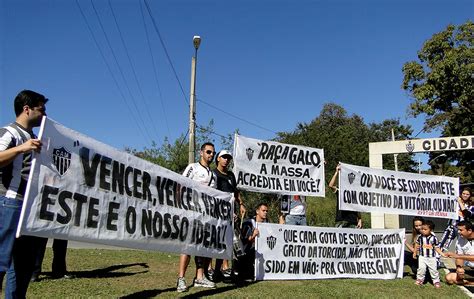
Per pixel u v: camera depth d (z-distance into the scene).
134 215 5.11
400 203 9.12
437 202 9.50
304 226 8.14
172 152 30.39
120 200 4.93
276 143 8.25
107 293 5.80
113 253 11.06
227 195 6.94
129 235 5.00
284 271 7.83
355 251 8.52
